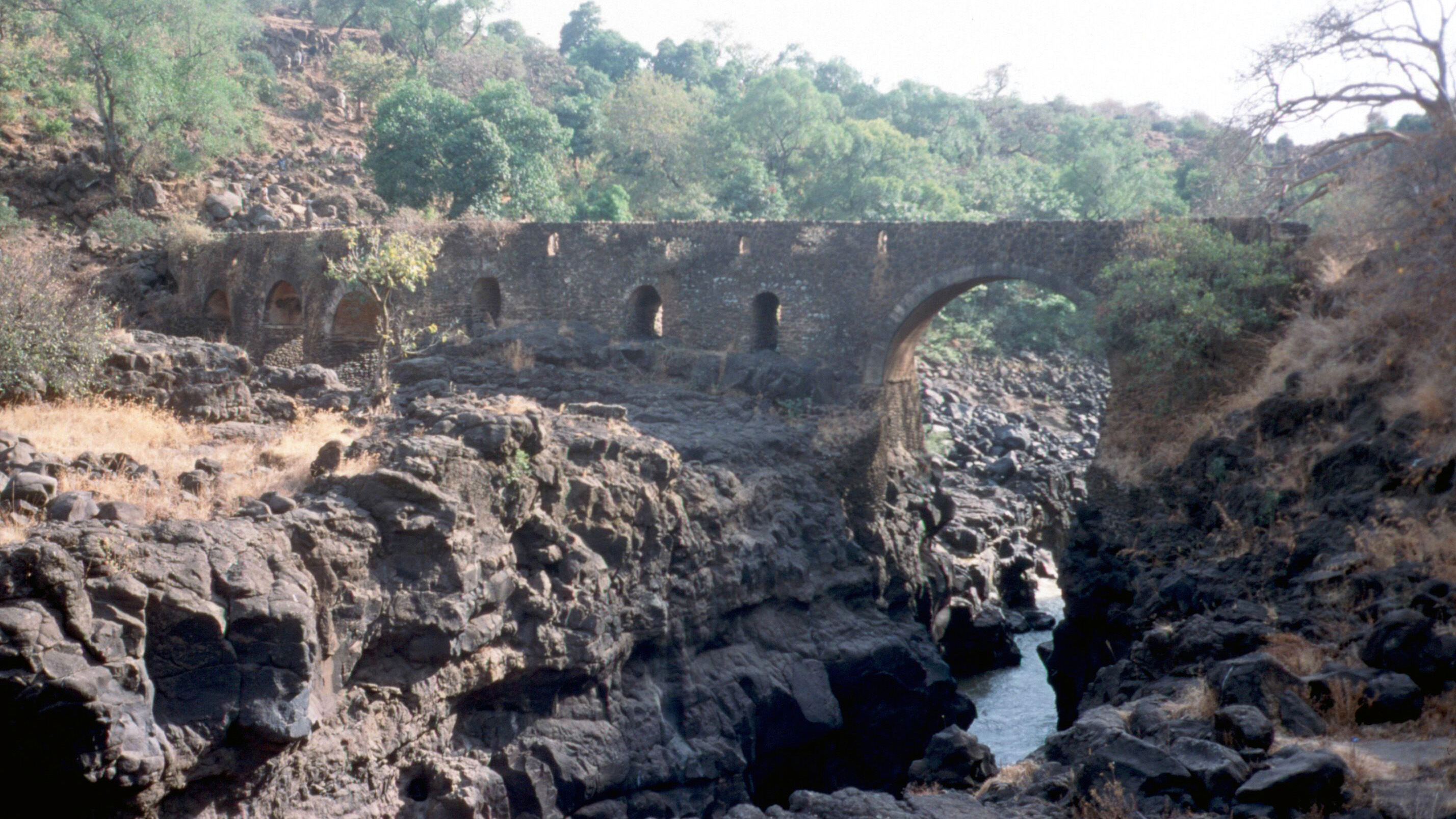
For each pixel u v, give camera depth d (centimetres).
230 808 1364
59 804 1191
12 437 1598
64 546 1238
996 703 3159
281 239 4409
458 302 4028
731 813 1167
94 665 1192
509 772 1891
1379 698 1127
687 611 2364
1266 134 2881
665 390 3462
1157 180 8150
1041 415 5744
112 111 5650
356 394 2545
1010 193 7850
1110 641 2488
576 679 2039
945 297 3422
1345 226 2534
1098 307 2845
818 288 3528
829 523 2998
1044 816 1036
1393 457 1666
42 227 5303
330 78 7894
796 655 2591
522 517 1950
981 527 4094
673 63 11225
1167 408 2627
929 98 10644
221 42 6069
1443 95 2558
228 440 1997
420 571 1678
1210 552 1900
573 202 6525
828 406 3444
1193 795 1004
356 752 1564
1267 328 2564
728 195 6316
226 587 1344
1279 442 2020
